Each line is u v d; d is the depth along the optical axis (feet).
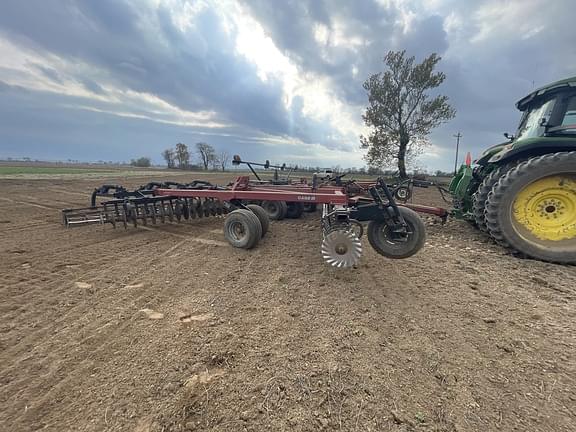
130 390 6.01
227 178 83.15
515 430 5.09
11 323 8.39
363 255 14.64
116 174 93.35
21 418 5.41
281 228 20.80
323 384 6.13
